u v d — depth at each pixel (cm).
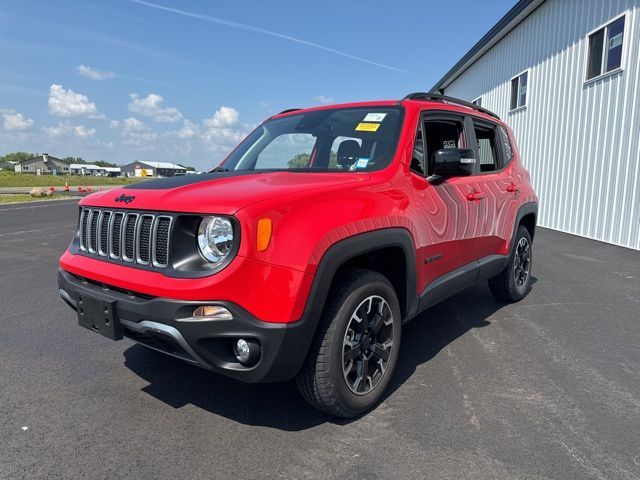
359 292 263
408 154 325
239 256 225
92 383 323
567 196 1099
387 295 290
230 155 414
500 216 442
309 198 250
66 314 475
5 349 382
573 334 418
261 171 343
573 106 1079
